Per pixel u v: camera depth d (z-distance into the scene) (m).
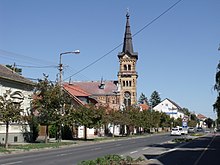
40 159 23.28
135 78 113.81
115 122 68.62
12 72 44.53
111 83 111.00
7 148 31.81
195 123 175.00
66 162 21.14
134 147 36.94
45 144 38.06
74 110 49.03
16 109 32.97
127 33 117.06
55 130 52.81
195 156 25.95
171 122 124.75
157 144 43.00
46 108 40.41
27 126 44.16
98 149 33.81
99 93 107.75
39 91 40.81
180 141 49.31
